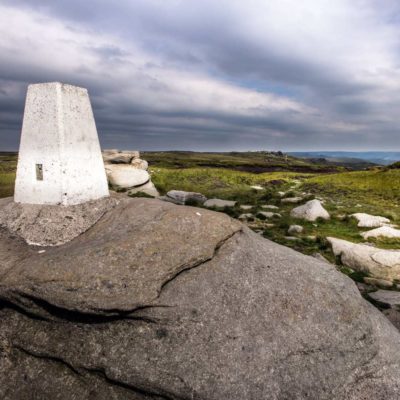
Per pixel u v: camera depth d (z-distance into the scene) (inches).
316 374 103.5
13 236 137.6
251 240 137.9
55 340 107.7
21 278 109.7
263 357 102.8
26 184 153.6
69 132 147.4
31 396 104.0
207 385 96.7
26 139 151.5
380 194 538.9
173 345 102.0
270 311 112.2
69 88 148.0
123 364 100.3
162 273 111.8
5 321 114.3
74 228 141.6
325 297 120.3
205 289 112.8
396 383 108.6
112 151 513.0
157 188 535.5
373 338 115.3
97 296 104.3
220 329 105.3
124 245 117.8
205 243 123.9
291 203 432.8
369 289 185.6
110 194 173.9
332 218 346.9
